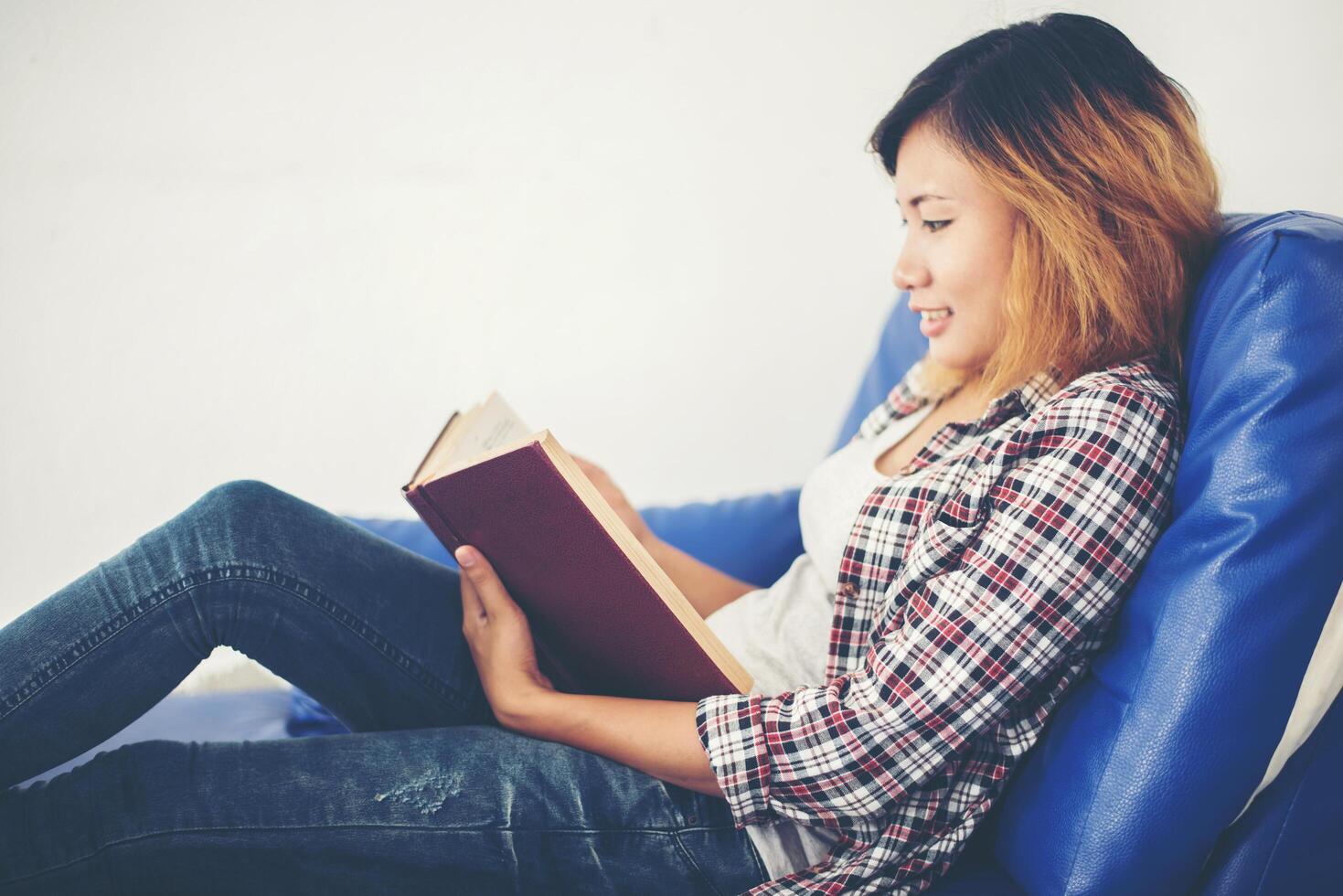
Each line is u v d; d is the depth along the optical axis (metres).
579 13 1.93
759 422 2.07
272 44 1.93
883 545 0.91
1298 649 0.70
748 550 1.43
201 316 2.00
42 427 2.00
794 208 1.99
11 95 1.91
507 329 2.04
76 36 1.90
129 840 0.81
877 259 2.00
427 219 2.01
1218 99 1.53
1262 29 1.49
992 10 1.72
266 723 1.28
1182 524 0.74
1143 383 0.82
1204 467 0.74
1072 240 0.85
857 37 1.92
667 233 2.01
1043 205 0.85
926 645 0.77
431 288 2.03
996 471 0.82
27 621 0.85
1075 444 0.79
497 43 1.95
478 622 0.93
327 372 2.04
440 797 0.84
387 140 1.97
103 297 1.98
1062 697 0.83
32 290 1.96
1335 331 0.70
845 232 1.99
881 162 1.00
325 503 2.07
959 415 1.03
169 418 2.03
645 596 0.80
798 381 2.05
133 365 2.00
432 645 0.97
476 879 0.84
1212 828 0.72
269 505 0.93
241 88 1.94
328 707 0.97
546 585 0.86
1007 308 0.90
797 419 2.07
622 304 2.04
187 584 0.87
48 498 2.02
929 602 0.79
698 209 2.00
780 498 1.46
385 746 0.87
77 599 0.86
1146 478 0.78
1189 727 0.71
